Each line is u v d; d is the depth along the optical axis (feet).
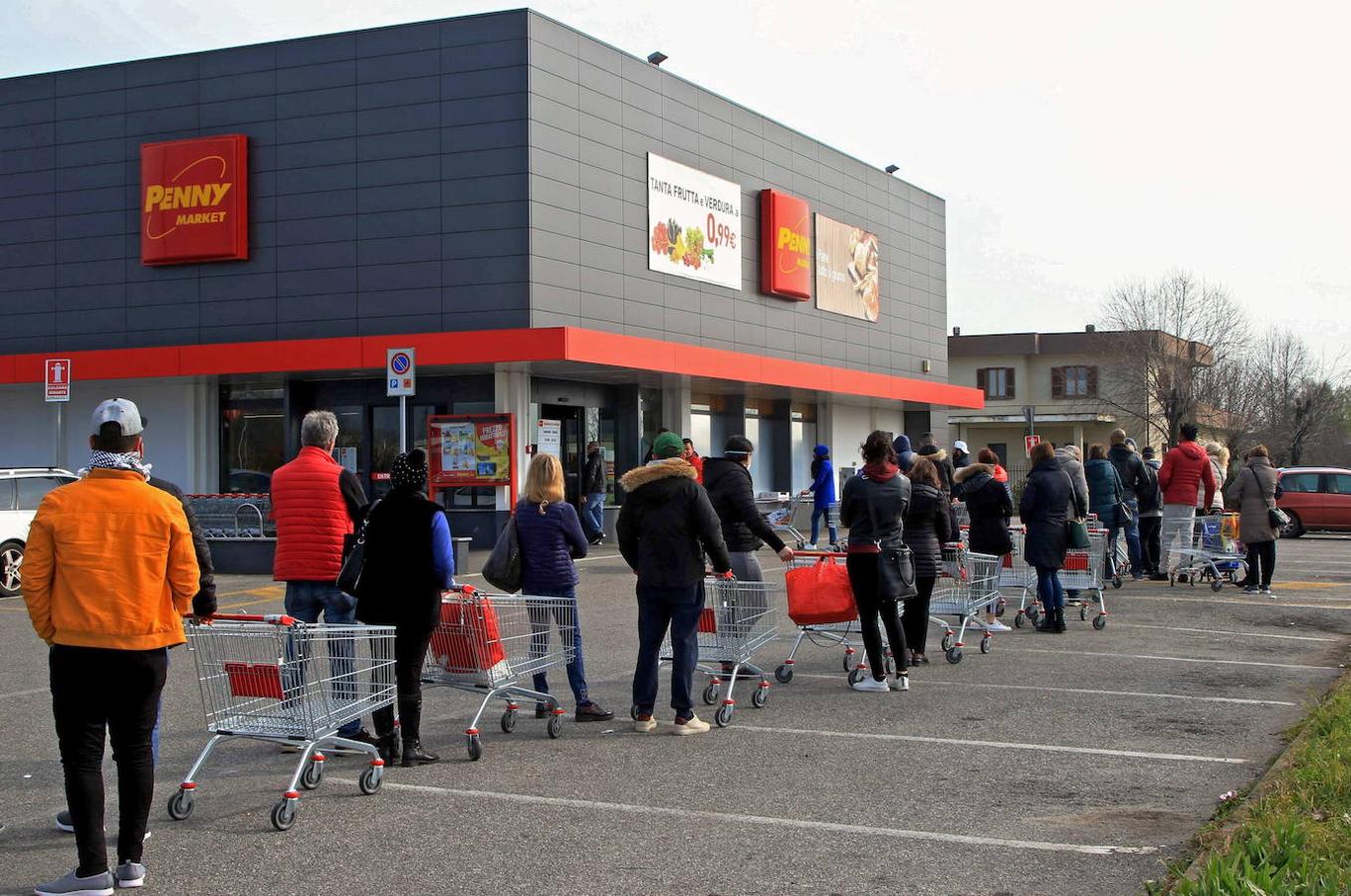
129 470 17.98
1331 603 51.85
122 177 83.87
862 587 32.55
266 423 85.87
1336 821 18.42
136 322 83.51
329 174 79.41
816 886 17.49
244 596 54.80
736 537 31.48
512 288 75.92
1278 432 190.08
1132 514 61.72
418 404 82.23
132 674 17.63
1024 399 199.62
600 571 65.51
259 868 18.57
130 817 17.84
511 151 76.18
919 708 30.45
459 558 63.36
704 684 33.99
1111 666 36.58
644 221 86.43
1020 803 21.71
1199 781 23.22
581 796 22.41
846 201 114.93
